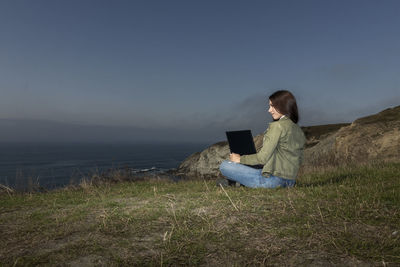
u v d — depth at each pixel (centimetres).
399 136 1116
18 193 571
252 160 364
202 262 166
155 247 192
